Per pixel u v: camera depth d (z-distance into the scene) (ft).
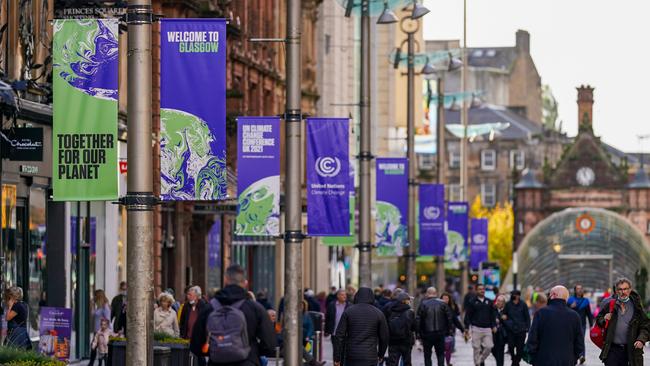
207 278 328.29
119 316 194.39
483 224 510.17
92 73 115.96
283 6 400.67
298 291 157.07
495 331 231.50
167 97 123.34
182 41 123.34
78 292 228.02
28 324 204.54
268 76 379.96
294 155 157.79
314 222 182.29
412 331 200.44
